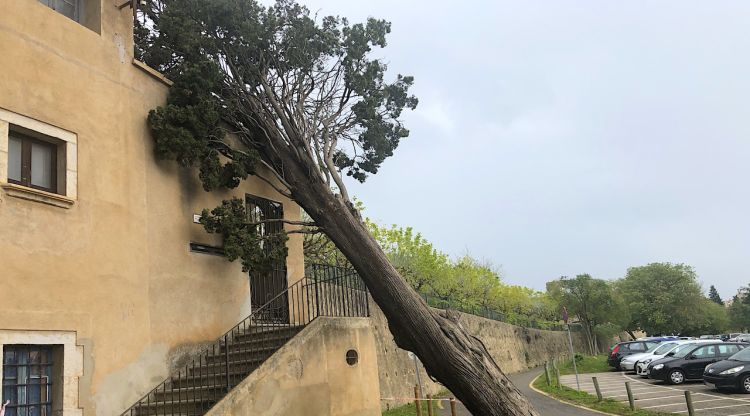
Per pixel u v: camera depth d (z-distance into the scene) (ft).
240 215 38.75
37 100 28.60
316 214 38.65
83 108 31.17
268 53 41.29
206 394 31.81
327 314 41.96
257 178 45.11
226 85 40.47
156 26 39.91
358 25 44.04
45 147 29.60
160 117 35.63
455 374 33.32
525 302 157.69
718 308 250.98
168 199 36.50
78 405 28.12
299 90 42.29
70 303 28.55
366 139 48.01
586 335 197.67
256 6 40.73
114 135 32.99
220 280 39.52
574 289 196.85
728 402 52.26
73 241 29.30
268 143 41.60
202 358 36.60
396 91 48.88
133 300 32.45
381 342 61.16
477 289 119.55
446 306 93.71
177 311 35.60
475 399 32.91
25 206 27.22
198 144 36.81
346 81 44.37
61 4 32.86
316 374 37.11
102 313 30.27
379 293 36.24
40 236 27.68
